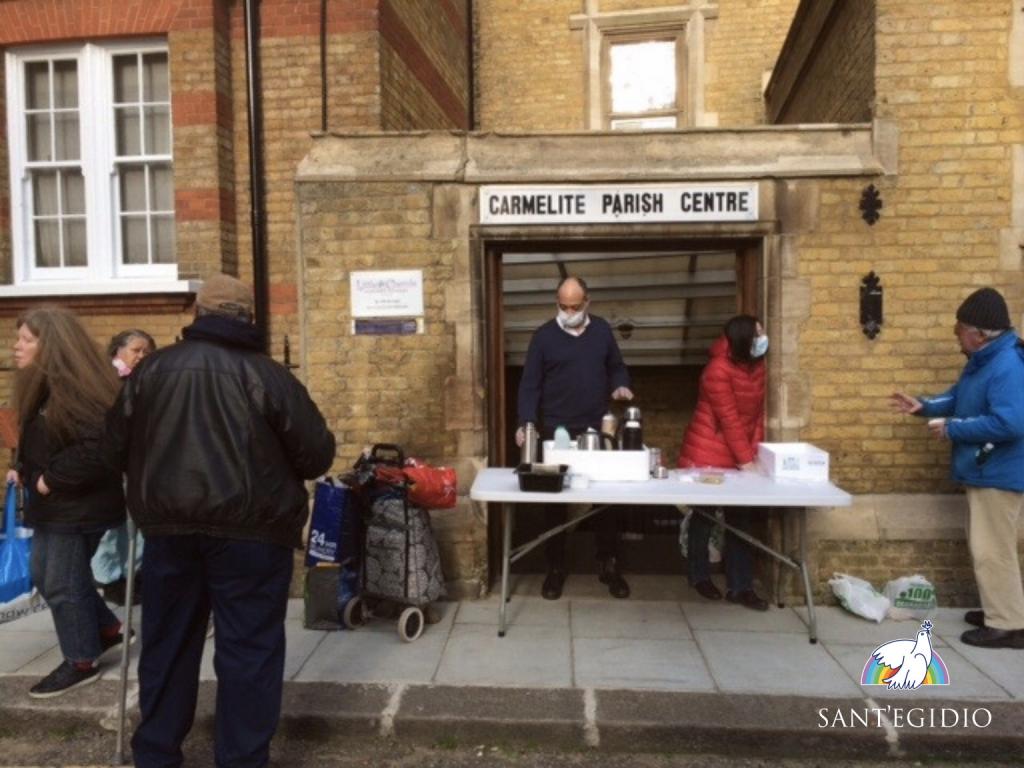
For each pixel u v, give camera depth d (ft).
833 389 14.57
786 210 14.48
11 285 18.84
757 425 14.79
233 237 19.17
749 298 15.28
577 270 20.77
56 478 10.52
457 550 15.11
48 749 10.55
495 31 30.73
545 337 15.14
